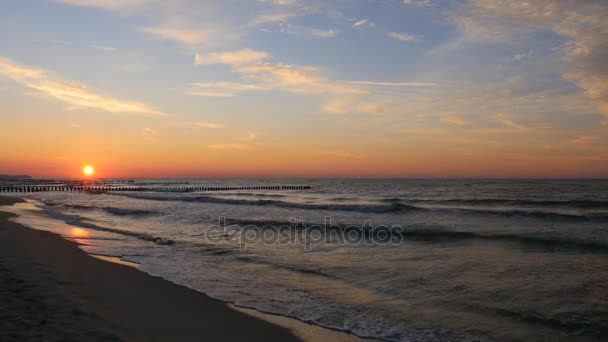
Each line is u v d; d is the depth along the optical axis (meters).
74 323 5.43
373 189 67.12
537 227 16.94
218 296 7.68
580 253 11.54
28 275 7.88
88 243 13.62
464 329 6.11
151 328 5.80
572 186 70.88
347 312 6.86
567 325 6.20
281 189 80.19
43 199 43.97
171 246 13.37
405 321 6.44
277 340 5.64
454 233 14.93
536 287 8.21
